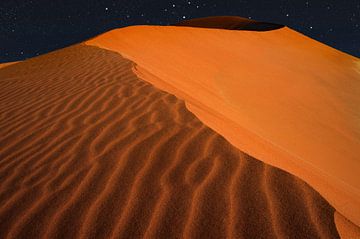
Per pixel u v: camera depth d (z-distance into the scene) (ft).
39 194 7.36
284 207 6.50
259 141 11.40
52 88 17.70
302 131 17.17
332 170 12.12
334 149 15.28
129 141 9.68
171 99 13.58
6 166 8.80
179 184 7.42
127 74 18.84
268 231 5.91
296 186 7.22
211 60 35.14
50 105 14.02
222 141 9.53
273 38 62.18
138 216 6.47
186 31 49.11
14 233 6.22
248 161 8.35
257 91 25.00
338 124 20.12
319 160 13.03
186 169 8.04
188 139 9.66
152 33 43.75
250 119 17.12
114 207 6.77
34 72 24.81
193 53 37.55
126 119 11.48
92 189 7.42
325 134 17.57
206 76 26.89
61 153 9.27
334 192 7.64
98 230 6.17
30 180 7.98
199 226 6.13
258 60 40.91
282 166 8.46
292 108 22.00
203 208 6.59
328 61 53.31
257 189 7.11
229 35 54.19
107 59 25.13
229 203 6.70
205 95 19.63
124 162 8.51
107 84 16.70
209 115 12.71
